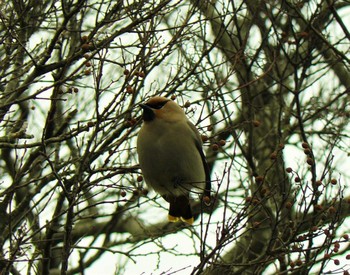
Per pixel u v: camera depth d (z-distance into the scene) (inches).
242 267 431.2
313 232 410.3
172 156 479.2
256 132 651.5
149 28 444.1
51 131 446.6
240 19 649.0
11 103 419.5
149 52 434.0
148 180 490.9
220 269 430.9
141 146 481.4
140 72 434.3
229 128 484.4
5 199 425.7
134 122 454.3
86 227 673.6
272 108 661.9
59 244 612.7
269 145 636.1
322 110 625.6
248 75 578.6
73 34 490.0
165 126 480.1
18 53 461.4
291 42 585.0
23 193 580.7
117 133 444.8
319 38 589.6
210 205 398.0
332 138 616.1
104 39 434.0
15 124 502.9
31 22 492.4
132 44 449.1
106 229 679.7
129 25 427.5
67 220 388.2
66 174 442.6
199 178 494.0
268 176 526.9
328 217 423.5
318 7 560.1
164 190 496.1
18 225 452.1
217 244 370.9
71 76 420.5
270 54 614.2
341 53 565.9
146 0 440.5
